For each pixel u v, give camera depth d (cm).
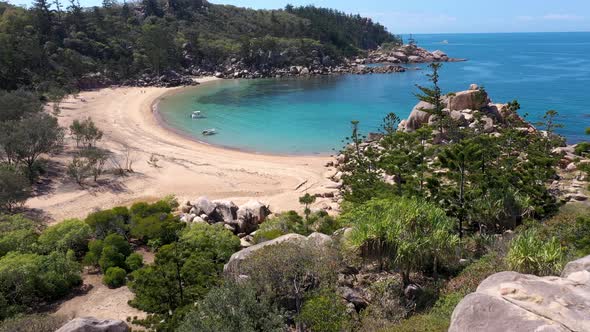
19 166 5447
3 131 5666
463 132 5812
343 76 17762
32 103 8106
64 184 5422
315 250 2286
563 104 10312
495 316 1078
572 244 2353
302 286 2147
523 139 5128
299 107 11138
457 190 3409
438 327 1620
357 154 5469
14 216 3938
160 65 15838
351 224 2869
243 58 18350
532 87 13162
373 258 2277
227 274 2417
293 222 3891
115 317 2719
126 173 5912
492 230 3169
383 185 4075
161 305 2589
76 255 3672
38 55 12381
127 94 12694
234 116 10081
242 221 4200
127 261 3372
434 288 2197
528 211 3181
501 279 1261
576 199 3888
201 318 1786
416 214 2333
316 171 6200
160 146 7388
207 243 3338
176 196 5225
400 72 18562
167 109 10688
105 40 16100
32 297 2914
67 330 1938
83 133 6881
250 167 6362
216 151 7225
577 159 4944
